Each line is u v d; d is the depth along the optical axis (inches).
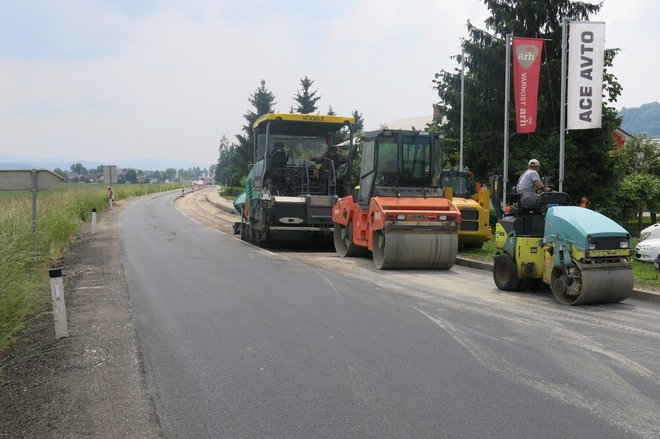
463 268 537.0
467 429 177.2
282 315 330.0
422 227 504.7
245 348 265.9
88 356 258.8
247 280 455.2
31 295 328.8
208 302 369.7
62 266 554.6
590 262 345.4
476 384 215.9
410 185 547.2
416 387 213.5
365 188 564.7
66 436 178.5
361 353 255.8
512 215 415.2
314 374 229.0
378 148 543.2
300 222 689.6
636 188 1251.8
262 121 748.6
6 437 179.0
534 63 772.6
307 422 184.1
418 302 365.7
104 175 1961.1
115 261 583.8
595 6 1080.8
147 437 176.9
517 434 173.2
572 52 678.5
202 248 711.7
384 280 455.5
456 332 289.3
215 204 1955.0
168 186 3986.2
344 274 487.5
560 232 361.7
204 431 179.5
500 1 1118.4
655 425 179.5
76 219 1040.2
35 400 209.0
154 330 301.3
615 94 1077.1
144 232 957.8
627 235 350.3
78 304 370.3
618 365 236.5
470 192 770.8
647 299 373.1
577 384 215.3
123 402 204.7
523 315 327.9
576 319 318.0
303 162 739.4
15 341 286.7
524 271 391.2
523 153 1065.5
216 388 215.8
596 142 1065.5
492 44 1131.3
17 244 404.5
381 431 176.6
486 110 1126.4
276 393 209.5
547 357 247.8
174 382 223.3
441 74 1226.0
